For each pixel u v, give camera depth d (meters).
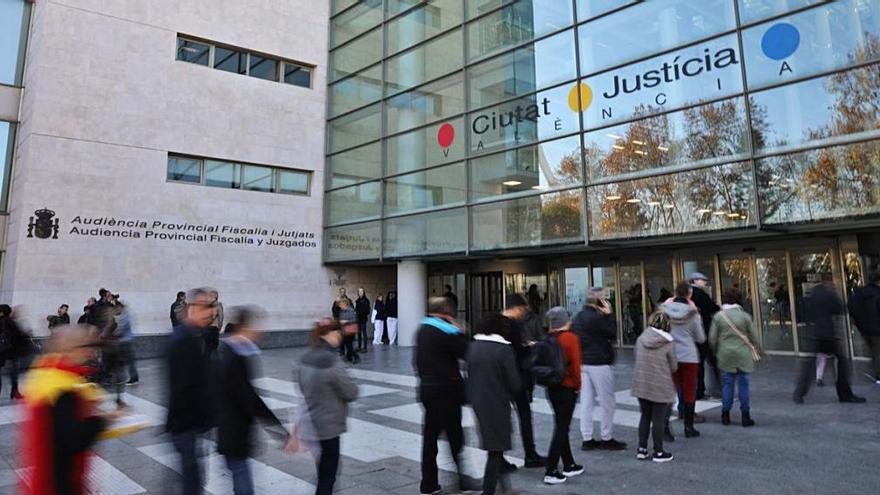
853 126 9.92
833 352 7.89
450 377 4.84
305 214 20.48
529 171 14.69
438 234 16.73
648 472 5.21
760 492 4.57
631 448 6.05
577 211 13.59
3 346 9.78
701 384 8.48
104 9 16.92
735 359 6.88
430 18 17.94
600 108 13.44
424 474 4.79
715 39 11.70
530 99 14.88
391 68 19.11
